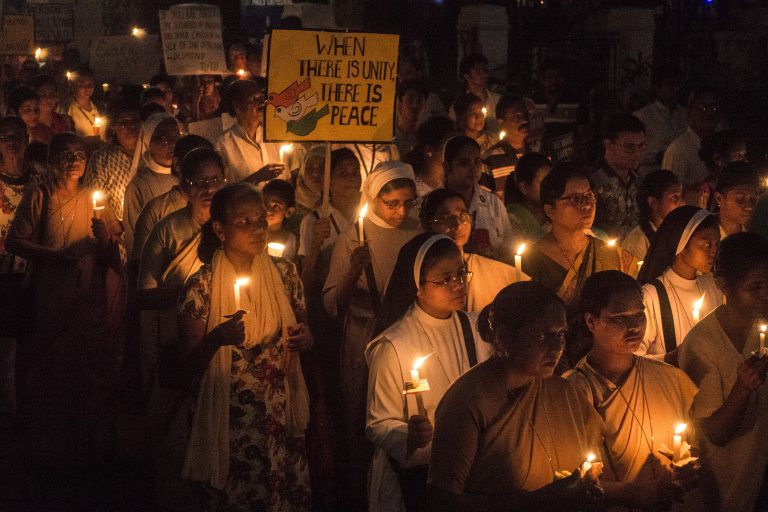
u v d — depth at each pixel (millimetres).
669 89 13594
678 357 6004
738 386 5473
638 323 5262
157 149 9055
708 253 6375
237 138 10047
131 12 28984
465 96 11273
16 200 9961
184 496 6953
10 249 8430
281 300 6227
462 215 6781
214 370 5953
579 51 20312
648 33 19234
